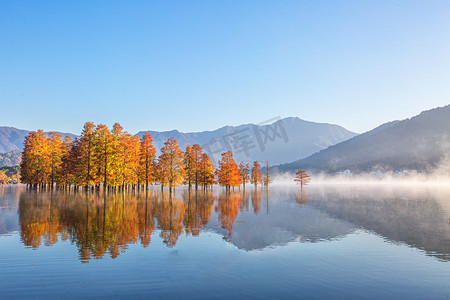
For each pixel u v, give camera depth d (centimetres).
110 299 784
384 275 1018
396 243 1499
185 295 820
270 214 2619
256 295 830
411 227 1994
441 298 834
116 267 1043
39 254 1183
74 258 1137
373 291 878
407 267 1109
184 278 953
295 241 1531
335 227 1969
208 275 985
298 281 948
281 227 1947
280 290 872
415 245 1456
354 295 847
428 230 1878
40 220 1973
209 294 831
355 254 1281
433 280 976
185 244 1403
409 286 921
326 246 1423
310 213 2738
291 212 2802
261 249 1350
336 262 1160
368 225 2066
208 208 2995
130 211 2523
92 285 879
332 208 3212
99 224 1853
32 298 785
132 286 877
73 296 799
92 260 1116
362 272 1047
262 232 1758
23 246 1300
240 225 2000
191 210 2769
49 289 844
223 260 1156
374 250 1354
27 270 1000
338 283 938
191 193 5991
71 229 1680
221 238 1560
